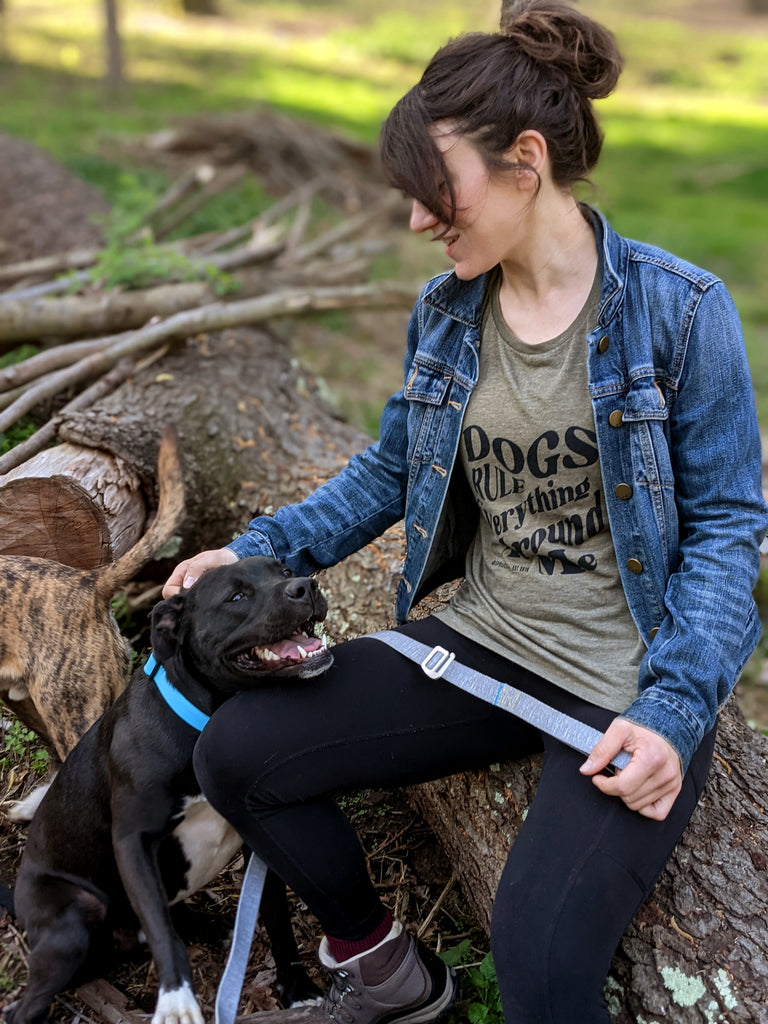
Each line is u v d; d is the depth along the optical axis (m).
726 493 2.11
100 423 3.85
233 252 6.81
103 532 3.61
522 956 1.91
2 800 3.12
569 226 2.17
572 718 2.12
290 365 5.33
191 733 2.40
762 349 7.87
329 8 28.00
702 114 19.36
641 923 2.21
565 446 2.15
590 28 2.11
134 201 7.23
